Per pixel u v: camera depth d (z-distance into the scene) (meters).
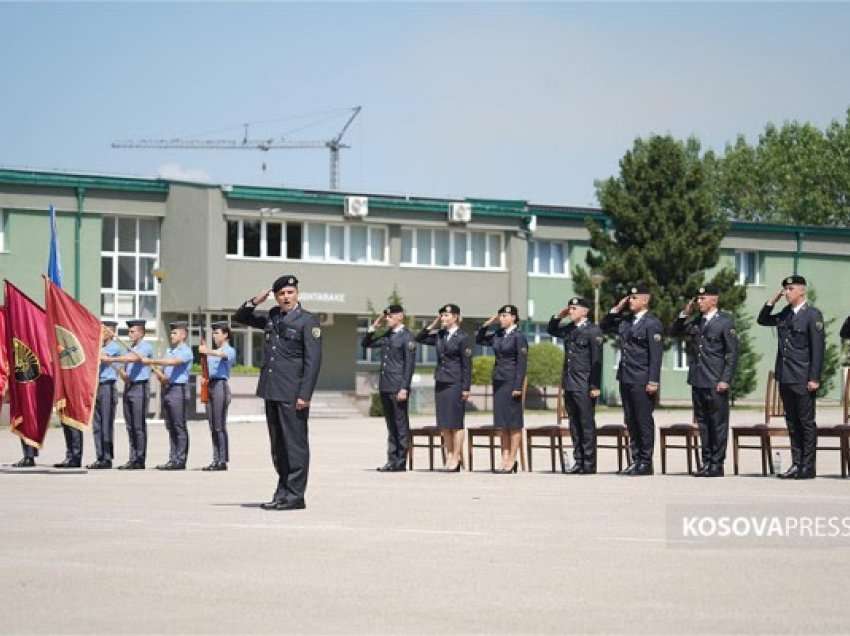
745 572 10.59
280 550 11.84
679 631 8.52
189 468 23.00
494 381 21.47
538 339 59.47
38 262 49.81
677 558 11.30
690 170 54.16
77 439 22.78
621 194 53.59
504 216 56.09
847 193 89.25
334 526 13.50
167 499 16.53
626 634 8.45
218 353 22.22
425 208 54.47
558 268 59.94
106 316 51.28
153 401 44.09
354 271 53.28
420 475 20.66
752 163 95.62
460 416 21.81
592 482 18.73
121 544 12.27
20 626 8.80
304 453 15.23
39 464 23.94
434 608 9.26
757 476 19.80
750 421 39.47
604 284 53.19
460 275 55.56
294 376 15.18
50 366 21.91
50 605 9.45
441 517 14.22
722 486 17.67
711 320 19.69
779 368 19.17
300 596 9.71
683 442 30.50
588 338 20.73
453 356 21.80
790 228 63.62
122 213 51.12
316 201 52.06
